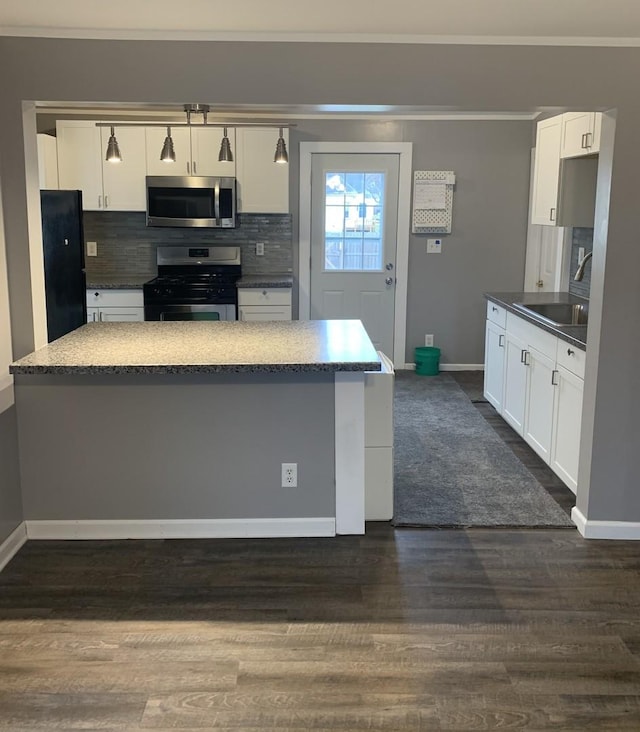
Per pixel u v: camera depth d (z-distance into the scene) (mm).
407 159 6418
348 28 2918
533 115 6324
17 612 2805
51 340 5387
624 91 3062
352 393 3318
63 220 5277
